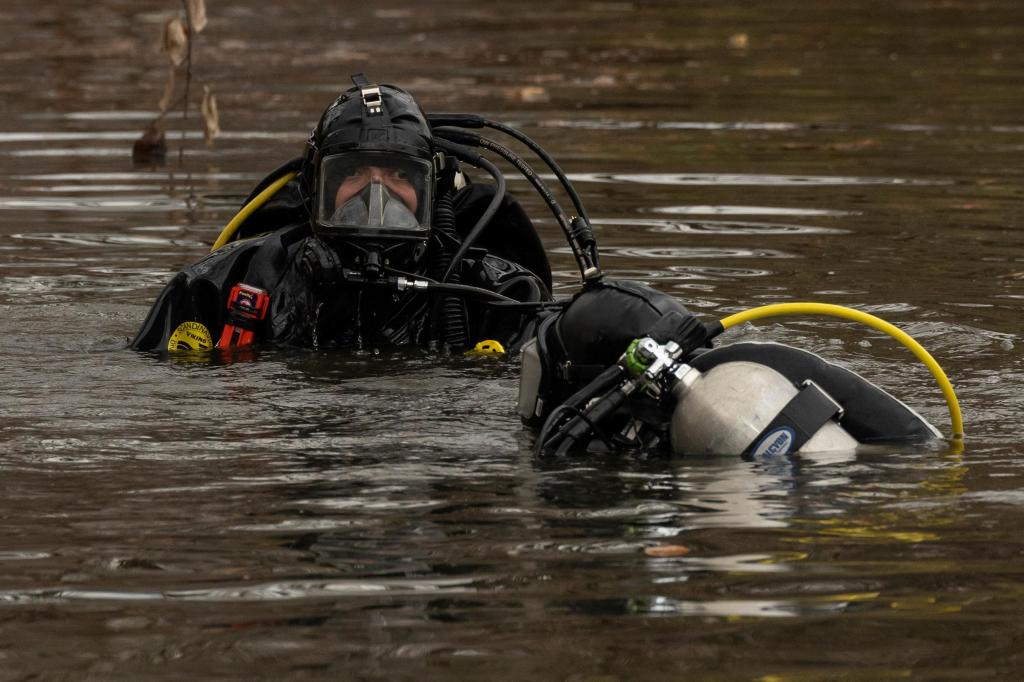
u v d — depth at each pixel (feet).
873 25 210.79
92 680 25.48
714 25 214.07
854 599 28.89
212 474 38.50
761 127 123.75
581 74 159.53
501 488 36.91
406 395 48.08
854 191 95.50
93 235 82.84
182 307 56.75
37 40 192.34
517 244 62.80
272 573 30.68
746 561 31.04
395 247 55.72
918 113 130.62
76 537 33.27
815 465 38.29
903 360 53.52
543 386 43.68
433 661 26.07
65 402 46.73
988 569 30.42
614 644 26.76
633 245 79.87
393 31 204.23
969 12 224.33
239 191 95.81
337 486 37.27
